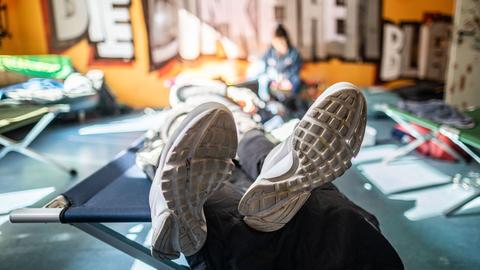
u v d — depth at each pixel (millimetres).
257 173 1127
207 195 817
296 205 857
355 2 4734
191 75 4902
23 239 1483
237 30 4781
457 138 1714
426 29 4844
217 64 4879
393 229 1552
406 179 2172
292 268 893
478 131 1759
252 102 2082
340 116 802
